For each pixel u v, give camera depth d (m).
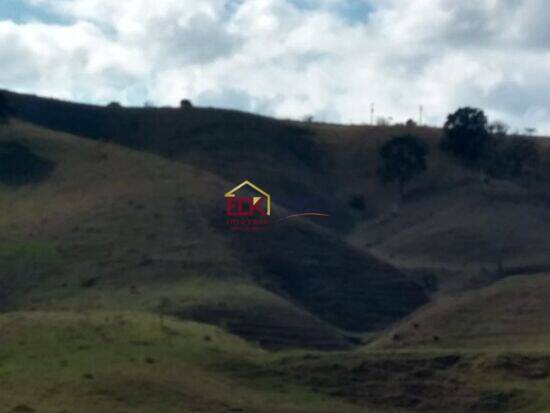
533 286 64.50
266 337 63.62
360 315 78.12
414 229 112.38
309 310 76.06
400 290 83.12
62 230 80.25
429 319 63.69
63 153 100.06
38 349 45.78
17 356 44.75
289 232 85.00
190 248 77.19
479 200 118.06
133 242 77.38
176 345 48.28
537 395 45.38
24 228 82.31
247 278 74.88
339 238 91.75
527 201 119.00
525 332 59.38
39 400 38.84
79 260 74.88
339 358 47.72
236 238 81.56
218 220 83.25
